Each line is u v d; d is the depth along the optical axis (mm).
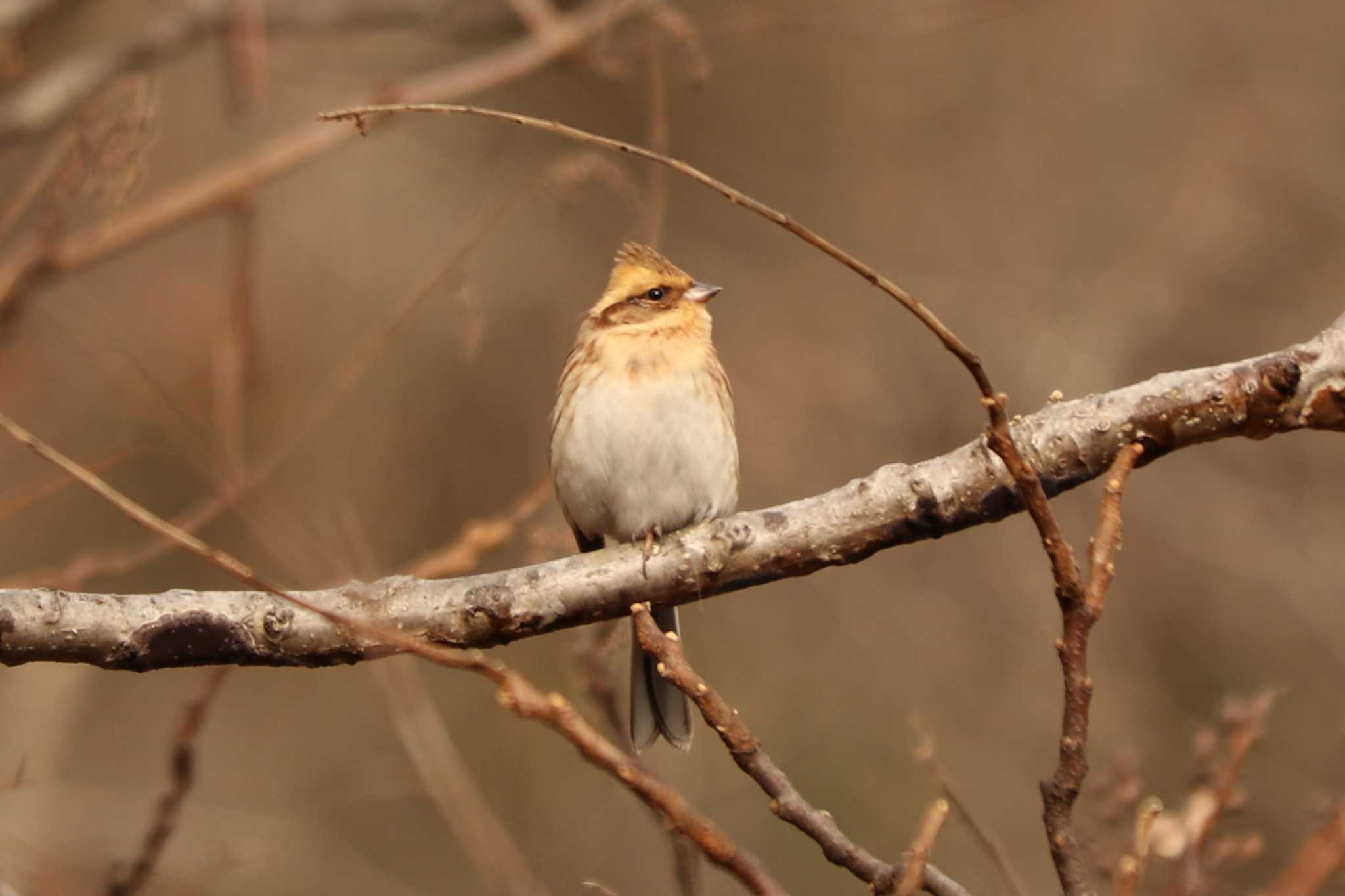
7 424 5301
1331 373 6246
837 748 13562
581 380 8883
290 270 15820
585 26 11008
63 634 6004
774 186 17203
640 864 10836
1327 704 13719
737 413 15938
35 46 12898
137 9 14703
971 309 16656
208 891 10016
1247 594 14555
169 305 14500
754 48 17156
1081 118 17859
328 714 13164
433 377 15562
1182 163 17406
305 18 13539
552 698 4301
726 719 4746
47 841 10391
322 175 16453
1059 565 4828
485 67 11008
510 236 16094
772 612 14336
